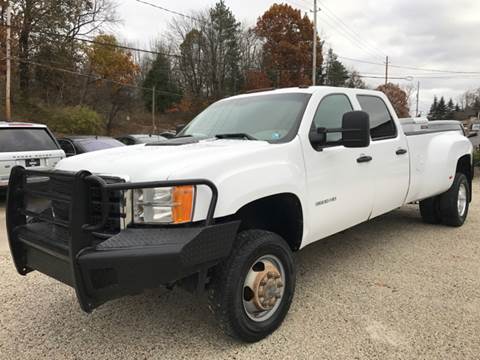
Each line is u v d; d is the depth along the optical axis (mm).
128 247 2584
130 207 2746
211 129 4258
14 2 34062
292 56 53094
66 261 2814
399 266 4711
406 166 5121
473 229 6301
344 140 3504
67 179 2736
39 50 37062
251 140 3689
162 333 3330
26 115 34969
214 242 2770
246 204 3211
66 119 34844
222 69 58438
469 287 4094
